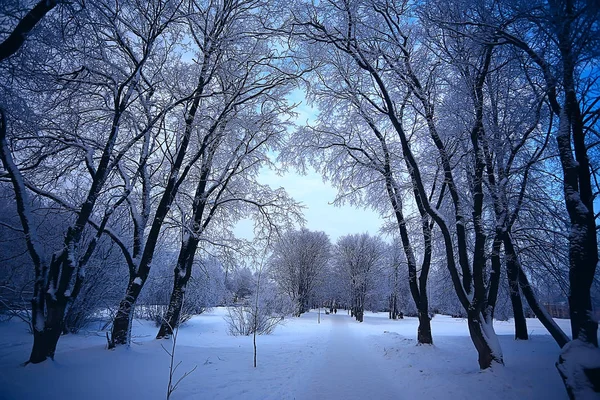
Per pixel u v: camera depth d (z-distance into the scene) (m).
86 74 8.46
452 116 9.05
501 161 8.91
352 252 43.94
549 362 7.99
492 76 8.62
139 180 11.12
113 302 14.11
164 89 10.24
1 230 11.05
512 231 10.83
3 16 5.50
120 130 10.67
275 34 9.88
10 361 7.15
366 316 50.81
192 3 9.48
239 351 10.62
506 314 20.23
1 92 6.40
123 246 9.46
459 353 10.30
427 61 9.69
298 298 39.06
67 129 9.09
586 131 6.27
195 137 12.12
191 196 13.33
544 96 6.32
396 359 9.82
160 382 6.49
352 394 6.27
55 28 6.46
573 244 5.37
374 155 13.52
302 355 10.67
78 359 7.54
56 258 7.20
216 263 14.68
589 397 4.35
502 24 5.89
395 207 13.31
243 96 11.91
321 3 9.18
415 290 12.41
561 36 4.96
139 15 8.68
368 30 9.11
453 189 8.48
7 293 10.15
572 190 5.50
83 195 10.55
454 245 12.41
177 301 11.59
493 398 5.52
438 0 7.22
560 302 14.56
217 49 10.23
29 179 8.94
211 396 5.86
